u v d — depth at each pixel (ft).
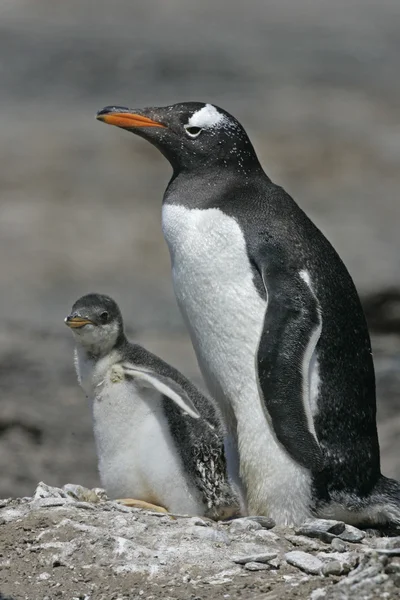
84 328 42.29
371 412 43.27
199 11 271.28
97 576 36.47
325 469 41.47
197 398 44.06
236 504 43.42
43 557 37.55
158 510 42.27
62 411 81.71
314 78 213.25
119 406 42.52
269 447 41.27
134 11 267.59
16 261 132.16
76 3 269.64
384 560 34.53
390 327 95.66
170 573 36.40
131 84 205.57
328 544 39.47
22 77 209.36
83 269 130.52
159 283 125.70
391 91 207.51
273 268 41.34
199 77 209.77
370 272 112.78
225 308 41.83
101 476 43.57
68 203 154.71
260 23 260.83
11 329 105.29
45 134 178.70
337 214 148.66
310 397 41.29
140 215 150.20
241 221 42.39
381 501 42.68
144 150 174.91
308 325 40.81
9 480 70.54
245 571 36.45
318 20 265.13
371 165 168.04
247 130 178.29
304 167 167.32
